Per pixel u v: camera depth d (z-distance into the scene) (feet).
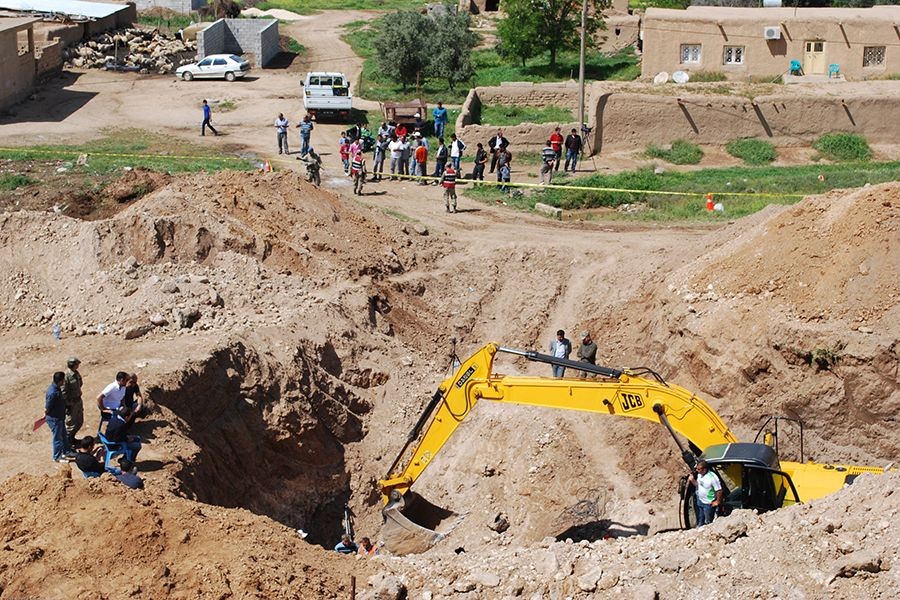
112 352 69.46
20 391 63.93
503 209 108.47
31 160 116.16
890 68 144.97
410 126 136.67
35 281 78.43
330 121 143.54
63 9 173.99
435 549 67.56
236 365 69.82
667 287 79.56
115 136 131.85
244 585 43.39
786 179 117.91
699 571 44.86
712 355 72.38
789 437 68.49
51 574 43.70
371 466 73.20
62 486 47.85
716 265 77.82
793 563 44.09
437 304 89.81
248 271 81.61
